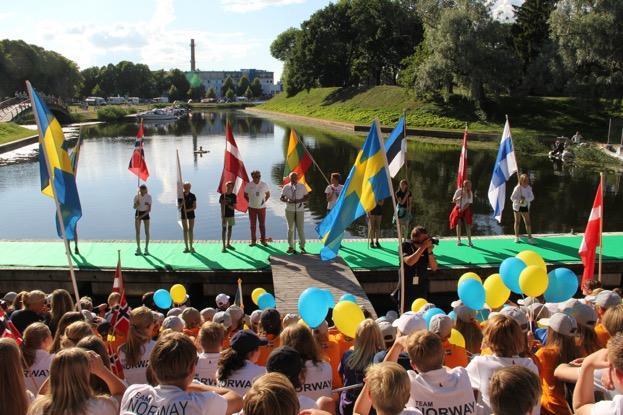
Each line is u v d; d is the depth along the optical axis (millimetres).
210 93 183375
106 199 28266
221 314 7137
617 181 32125
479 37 55781
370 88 82875
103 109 88875
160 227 22688
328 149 47438
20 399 3953
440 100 65438
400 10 86438
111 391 4586
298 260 14180
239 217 23891
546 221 23078
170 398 3723
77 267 13742
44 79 109375
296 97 104812
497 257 14445
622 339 3643
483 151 45469
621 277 14359
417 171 35875
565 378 4594
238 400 4223
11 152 47344
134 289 13758
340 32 94875
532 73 56656
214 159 42438
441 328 5344
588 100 51281
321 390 4988
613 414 3514
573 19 48094
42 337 5266
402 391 3492
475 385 4676
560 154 42250
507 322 4707
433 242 10672
